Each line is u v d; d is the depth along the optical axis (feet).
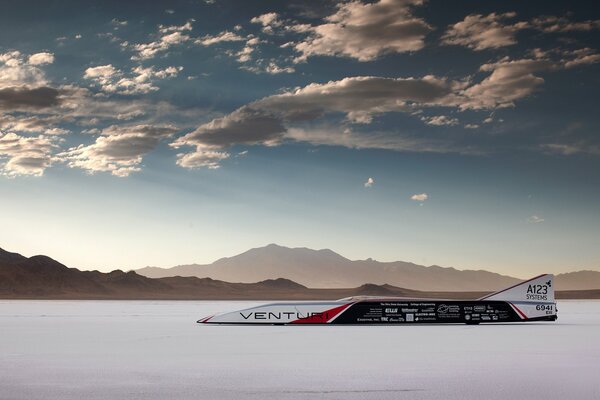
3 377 74.49
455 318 193.57
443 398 61.21
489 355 98.27
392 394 63.26
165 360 91.25
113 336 136.98
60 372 78.54
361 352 103.19
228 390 65.57
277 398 61.16
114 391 64.95
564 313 302.86
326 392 64.34
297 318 189.47
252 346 113.70
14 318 229.45
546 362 88.79
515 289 199.41
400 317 192.34
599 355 98.17
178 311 328.08
